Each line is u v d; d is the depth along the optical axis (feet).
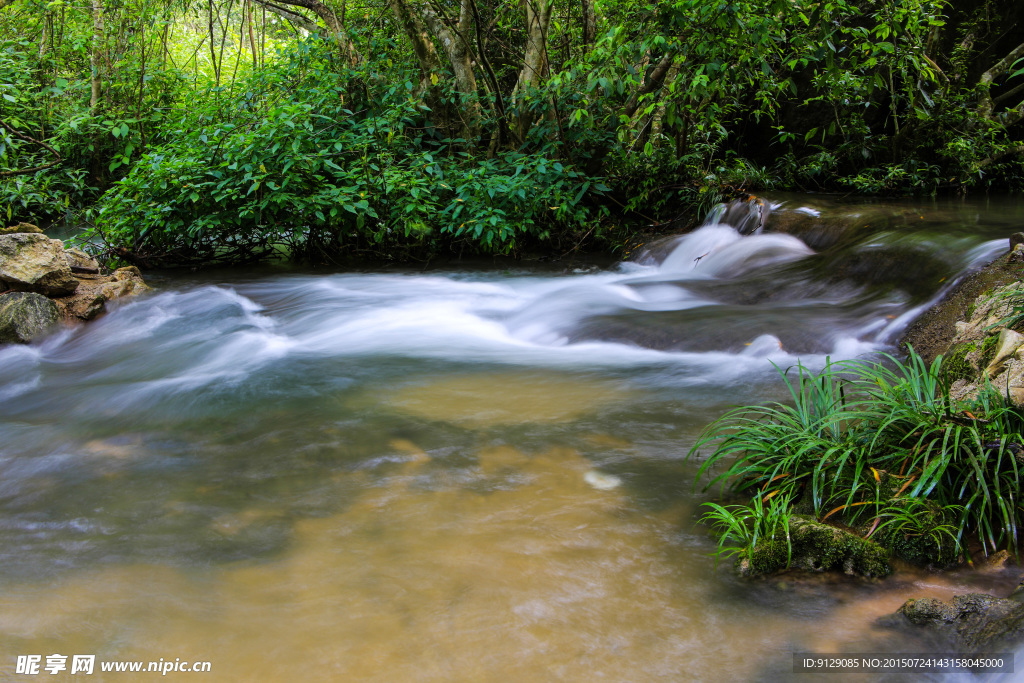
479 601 8.04
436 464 11.53
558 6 35.24
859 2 37.24
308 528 9.64
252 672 7.01
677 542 9.21
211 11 35.99
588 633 7.54
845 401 13.05
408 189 29.12
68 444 12.87
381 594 8.19
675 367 16.49
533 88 31.89
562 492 10.53
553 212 31.42
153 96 41.45
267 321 22.09
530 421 13.34
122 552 9.16
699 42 27.14
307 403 14.64
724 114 36.47
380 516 9.92
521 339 19.81
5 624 7.75
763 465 10.55
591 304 21.49
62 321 20.56
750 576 8.48
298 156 27.66
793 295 21.20
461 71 32.55
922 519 8.88
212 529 9.68
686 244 29.04
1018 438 9.48
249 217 27.81
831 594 8.18
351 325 21.33
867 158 37.32
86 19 41.65
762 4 26.99
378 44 33.78
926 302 17.33
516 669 7.02
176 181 27.37
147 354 18.89
